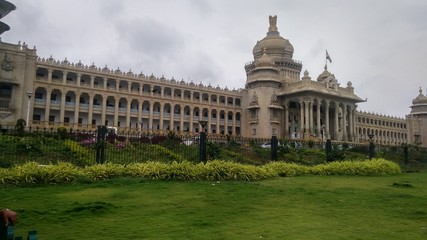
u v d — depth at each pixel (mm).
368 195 15109
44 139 30609
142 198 13633
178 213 11016
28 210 11102
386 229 9297
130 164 21312
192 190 15805
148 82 89375
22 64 70250
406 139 139000
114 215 10703
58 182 17344
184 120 95812
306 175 24750
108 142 29828
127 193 14680
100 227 9250
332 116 104438
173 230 8922
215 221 9953
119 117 87312
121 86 87875
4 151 26234
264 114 96000
